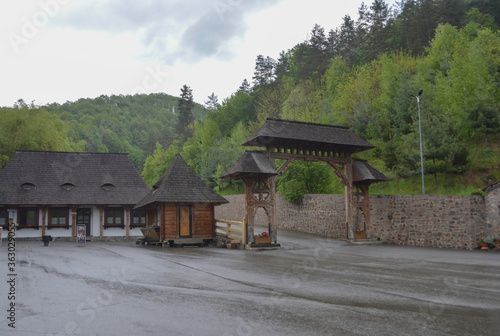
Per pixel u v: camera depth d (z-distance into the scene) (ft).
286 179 112.68
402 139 130.41
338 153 83.51
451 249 70.38
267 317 26.27
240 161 72.43
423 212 76.54
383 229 82.84
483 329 24.29
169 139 337.52
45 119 155.02
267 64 291.17
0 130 141.38
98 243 93.66
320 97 203.21
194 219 84.58
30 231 106.32
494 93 128.77
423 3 219.00
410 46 208.95
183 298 31.27
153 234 83.25
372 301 30.78
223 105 295.48
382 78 160.86
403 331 23.76
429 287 36.17
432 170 105.29
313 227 102.27
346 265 50.39
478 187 100.32
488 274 43.47
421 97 128.88
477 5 216.54
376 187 123.34
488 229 70.64
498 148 115.14
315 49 259.39
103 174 117.29
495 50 155.43
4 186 105.70
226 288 35.17
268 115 208.95
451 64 135.95
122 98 367.86
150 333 23.16
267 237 73.56
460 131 119.85
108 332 23.32
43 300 30.60
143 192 115.55
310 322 25.27
